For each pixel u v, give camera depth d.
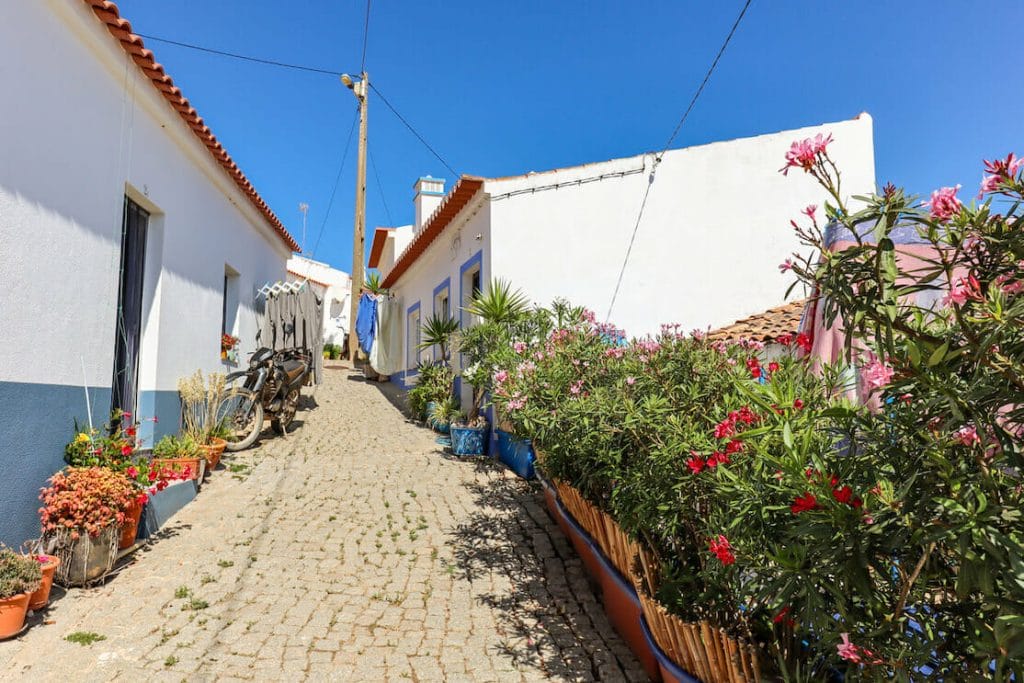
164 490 5.28
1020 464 1.55
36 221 4.05
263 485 6.43
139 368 6.18
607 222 8.16
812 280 1.74
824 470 1.81
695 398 3.00
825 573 1.80
